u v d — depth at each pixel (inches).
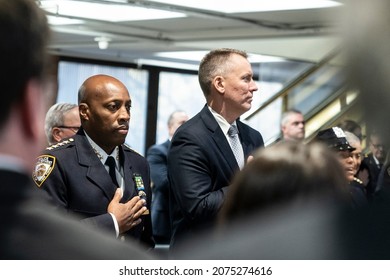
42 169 95.0
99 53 380.8
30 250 29.5
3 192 29.2
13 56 29.4
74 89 380.2
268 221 33.4
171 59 386.3
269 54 319.3
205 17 284.7
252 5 263.6
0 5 29.5
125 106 100.6
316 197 35.0
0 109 29.2
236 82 107.9
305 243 31.2
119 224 93.5
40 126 30.8
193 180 103.2
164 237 198.4
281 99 334.0
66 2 245.4
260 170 37.0
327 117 287.4
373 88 26.2
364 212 31.3
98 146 100.7
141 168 106.1
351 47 26.5
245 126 114.5
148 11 275.1
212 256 33.3
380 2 26.0
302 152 37.6
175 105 404.5
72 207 95.8
